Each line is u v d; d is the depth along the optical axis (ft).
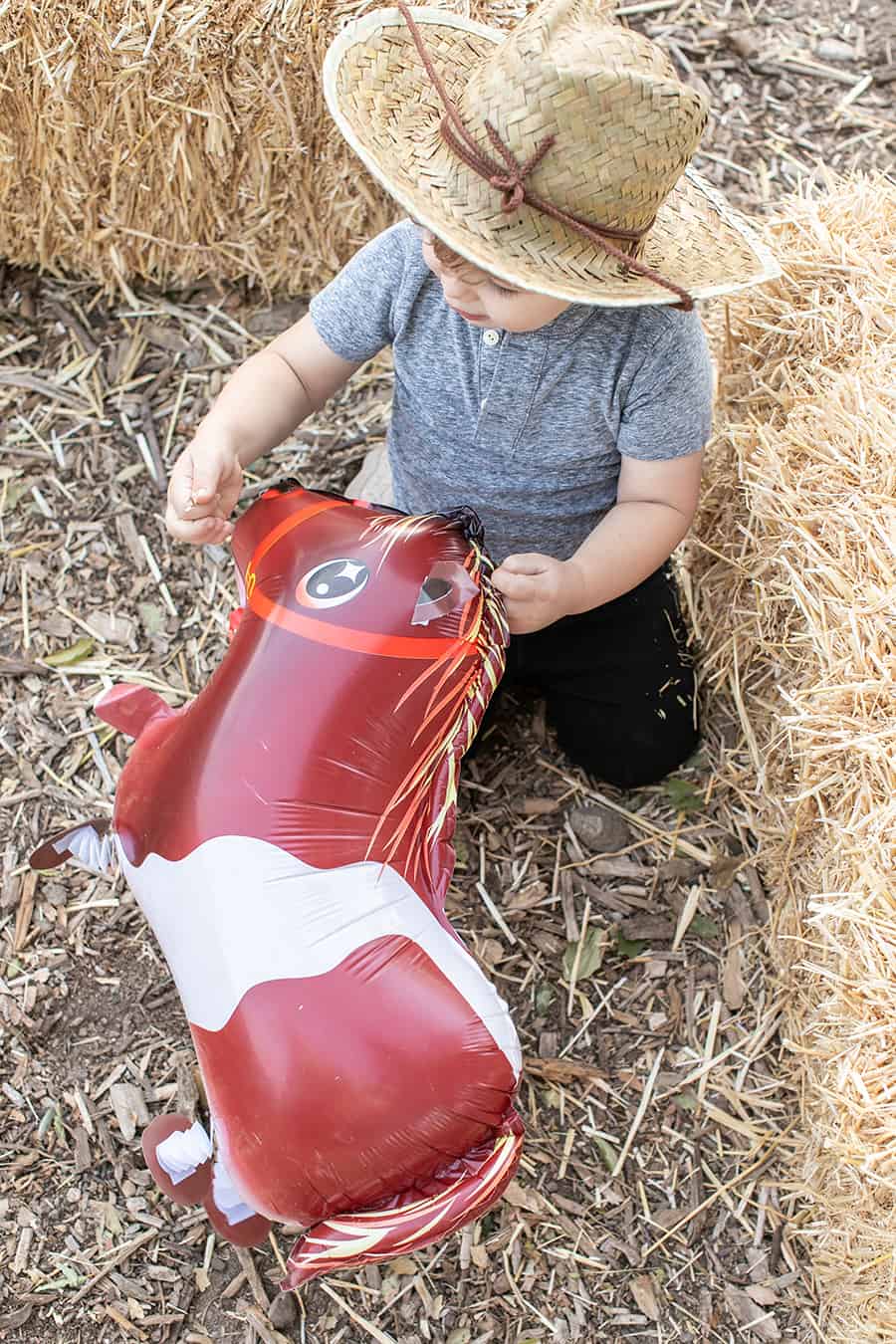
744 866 5.93
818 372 5.41
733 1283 5.15
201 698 4.46
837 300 5.43
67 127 6.53
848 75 8.16
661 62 3.90
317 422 7.13
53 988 5.63
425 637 4.28
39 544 6.78
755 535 5.49
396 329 5.00
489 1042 3.93
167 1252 5.11
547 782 6.18
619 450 5.00
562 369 4.71
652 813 6.11
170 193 6.89
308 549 4.53
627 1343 5.02
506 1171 3.95
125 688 4.81
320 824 4.05
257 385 5.22
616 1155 5.38
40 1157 5.26
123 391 7.23
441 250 3.95
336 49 4.11
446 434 5.08
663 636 5.79
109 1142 5.31
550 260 3.85
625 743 5.90
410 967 3.96
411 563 4.40
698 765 6.20
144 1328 4.97
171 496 5.02
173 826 4.19
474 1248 5.15
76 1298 5.00
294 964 3.92
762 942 5.79
